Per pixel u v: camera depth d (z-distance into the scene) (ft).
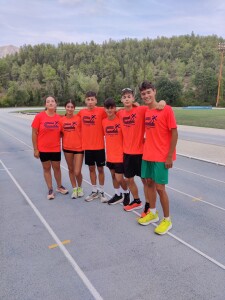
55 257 11.30
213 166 26.96
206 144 40.86
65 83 282.15
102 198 17.52
